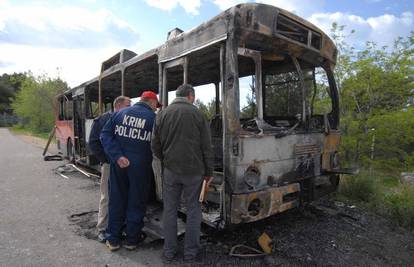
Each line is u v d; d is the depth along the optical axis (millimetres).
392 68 9188
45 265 3484
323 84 5348
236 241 4105
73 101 10219
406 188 5984
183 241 4082
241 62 4562
